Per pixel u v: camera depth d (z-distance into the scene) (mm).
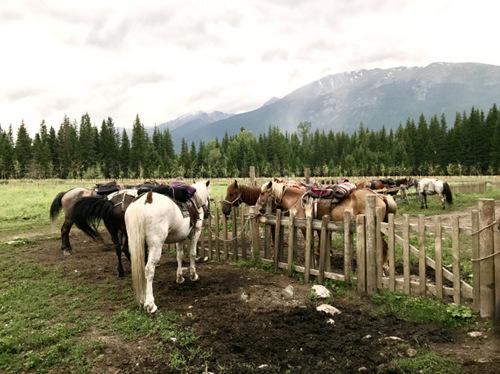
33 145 84062
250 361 5055
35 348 5648
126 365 5066
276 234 9297
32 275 9641
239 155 95938
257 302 7168
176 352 5262
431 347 5211
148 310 6719
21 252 12367
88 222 8797
